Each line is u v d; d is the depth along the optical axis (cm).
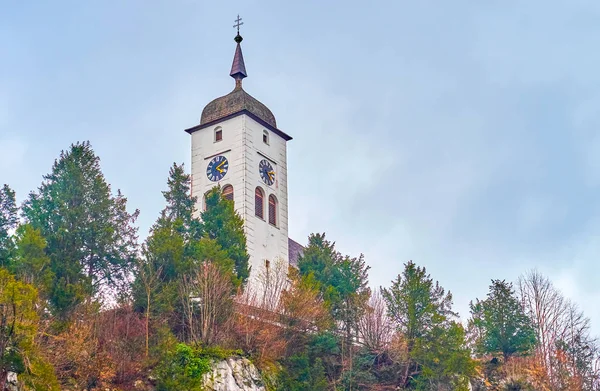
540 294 7669
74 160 6019
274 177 7412
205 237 6162
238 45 7781
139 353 5238
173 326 5716
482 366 6844
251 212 7006
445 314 6731
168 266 5862
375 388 6084
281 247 7238
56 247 5572
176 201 6531
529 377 6669
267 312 5991
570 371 7019
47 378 4419
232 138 7219
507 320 7088
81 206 5794
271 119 7581
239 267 6341
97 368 4906
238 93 7438
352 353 6228
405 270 6650
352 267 7094
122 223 6041
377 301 6888
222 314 5700
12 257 5203
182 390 5038
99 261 5834
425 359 6166
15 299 4328
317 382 5644
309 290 6175
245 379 5397
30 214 5709
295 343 5984
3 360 4309
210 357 5338
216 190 6650
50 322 4978
